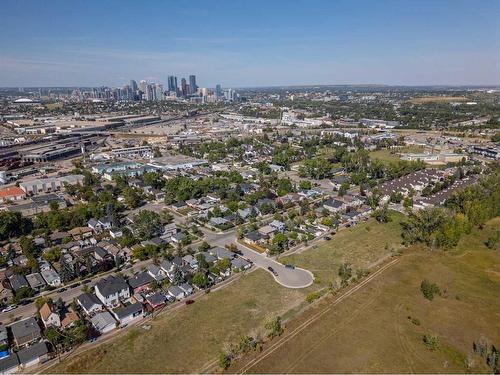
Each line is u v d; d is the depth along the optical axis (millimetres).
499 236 117375
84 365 66000
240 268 100000
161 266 100875
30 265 98062
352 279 94375
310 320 78688
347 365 66062
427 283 89250
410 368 65688
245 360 67000
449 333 75500
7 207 147125
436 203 152375
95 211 135250
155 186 175500
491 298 88125
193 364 66250
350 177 192875
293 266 101750
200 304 84812
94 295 86875
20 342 70375
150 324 77812
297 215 140375
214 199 159875
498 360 67000
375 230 127938
